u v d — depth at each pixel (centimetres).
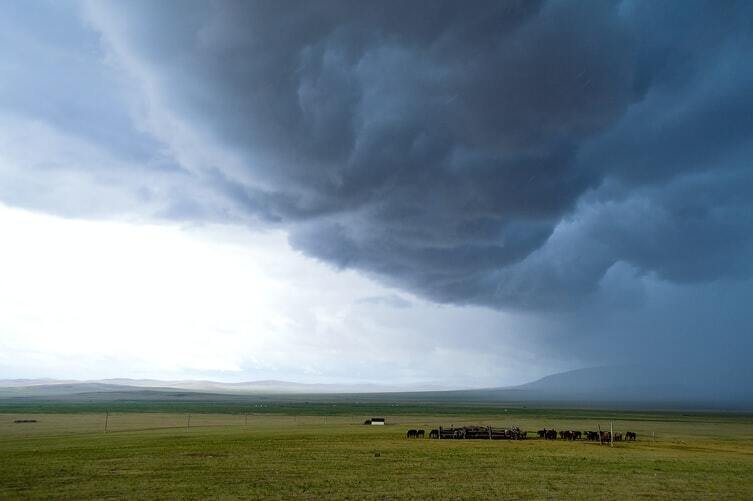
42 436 7038
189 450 5156
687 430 9694
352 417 13525
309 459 4575
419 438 6862
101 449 5234
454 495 3138
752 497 3169
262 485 3403
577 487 3409
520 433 7206
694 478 3791
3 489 3256
